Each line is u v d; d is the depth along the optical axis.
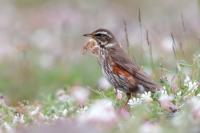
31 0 35.81
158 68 17.03
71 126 12.56
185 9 32.84
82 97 15.25
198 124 11.91
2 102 14.88
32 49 27.17
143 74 14.99
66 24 30.44
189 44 21.61
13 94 22.75
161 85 15.24
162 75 15.66
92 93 17.69
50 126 12.91
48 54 26.81
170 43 22.23
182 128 11.65
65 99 15.79
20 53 25.72
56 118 13.78
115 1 34.94
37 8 35.00
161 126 11.91
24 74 24.08
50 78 23.45
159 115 12.95
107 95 15.33
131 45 24.75
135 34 28.41
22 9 35.12
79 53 26.72
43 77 23.62
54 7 34.41
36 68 24.94
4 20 33.28
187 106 12.66
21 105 15.13
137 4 34.69
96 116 12.01
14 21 33.19
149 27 29.64
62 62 25.50
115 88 15.33
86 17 32.06
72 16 32.38
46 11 33.84
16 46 26.23
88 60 24.73
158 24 29.75
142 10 34.28
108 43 15.61
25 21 33.19
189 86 14.48
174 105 13.42
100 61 15.58
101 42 15.67
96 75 22.91
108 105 12.66
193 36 23.33
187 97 13.92
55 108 15.09
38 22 32.09
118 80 15.15
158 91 14.18
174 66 19.95
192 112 12.16
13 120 13.80
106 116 12.00
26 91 22.92
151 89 14.80
